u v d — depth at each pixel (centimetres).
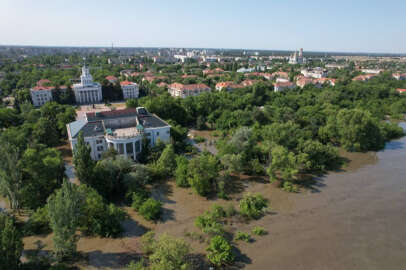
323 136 11738
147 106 13562
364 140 11131
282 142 9812
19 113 15688
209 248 5381
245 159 9038
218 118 14712
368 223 6481
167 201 7350
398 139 12850
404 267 5169
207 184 7644
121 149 9369
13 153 6272
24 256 5259
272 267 5125
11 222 4550
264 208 6956
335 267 5153
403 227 6347
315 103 17025
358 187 8206
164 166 8706
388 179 8738
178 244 4678
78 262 5169
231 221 6512
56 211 4816
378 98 19450
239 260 5278
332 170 9406
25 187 6488
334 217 6706
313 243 5794
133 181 7525
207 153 9944
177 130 11244
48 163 7138
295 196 7675
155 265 4509
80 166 6931
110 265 5106
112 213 6125
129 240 5816
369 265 5216
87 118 9925
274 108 15238
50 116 13138
